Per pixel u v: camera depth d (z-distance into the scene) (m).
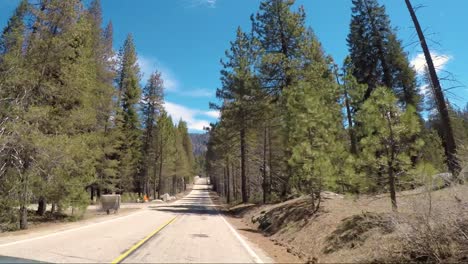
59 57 18.67
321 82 22.38
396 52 30.02
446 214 7.88
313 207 15.47
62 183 19.86
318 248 11.07
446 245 7.55
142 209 34.91
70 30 18.81
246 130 35.16
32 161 17.55
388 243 8.68
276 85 28.31
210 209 37.03
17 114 16.70
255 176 60.88
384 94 11.58
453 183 8.95
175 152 79.56
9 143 16.48
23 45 18.14
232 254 10.20
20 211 16.92
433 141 27.39
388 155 11.27
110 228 16.84
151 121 64.50
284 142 23.50
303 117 16.69
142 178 66.44
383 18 31.06
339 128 18.91
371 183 11.55
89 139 20.92
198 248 11.08
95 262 8.31
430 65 13.52
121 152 52.38
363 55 31.23
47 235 13.81
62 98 20.22
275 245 13.18
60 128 19.52
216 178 106.06
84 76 20.03
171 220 22.03
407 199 11.41
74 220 21.72
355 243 9.77
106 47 35.44
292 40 28.64
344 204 15.28
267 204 27.06
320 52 31.69
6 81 16.89
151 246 11.14
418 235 7.85
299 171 16.22
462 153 10.71
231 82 34.25
